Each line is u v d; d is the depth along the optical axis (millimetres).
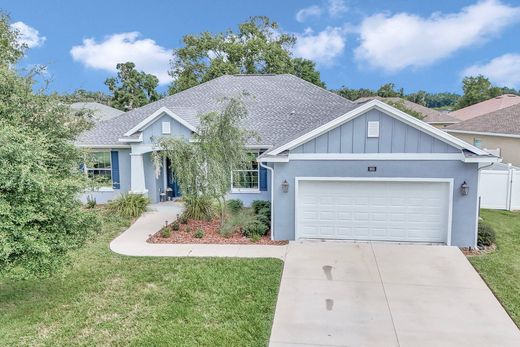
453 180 11914
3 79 8031
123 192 18344
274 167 12703
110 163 19109
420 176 12078
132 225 14945
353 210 12805
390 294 8773
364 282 9438
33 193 7121
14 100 8141
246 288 9008
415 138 11922
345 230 12945
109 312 7879
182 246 12250
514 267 10328
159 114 17781
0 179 6777
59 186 7457
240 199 17922
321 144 12398
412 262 10719
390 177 12242
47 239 7402
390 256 11211
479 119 28156
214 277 9641
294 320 7664
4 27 18531
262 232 13312
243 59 36594
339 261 10836
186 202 15695
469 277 9688
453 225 12109
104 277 9688
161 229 14211
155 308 8039
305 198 12953
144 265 10508
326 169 12508
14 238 6992
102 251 11758
